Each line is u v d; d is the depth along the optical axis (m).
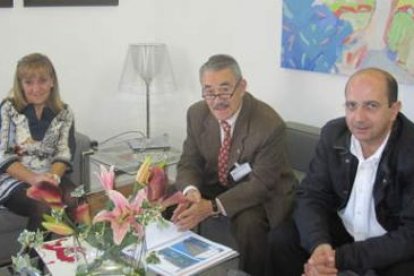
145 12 3.97
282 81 3.24
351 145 2.17
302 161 2.91
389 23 2.63
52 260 1.95
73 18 3.63
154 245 2.01
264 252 2.43
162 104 4.09
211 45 3.66
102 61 3.83
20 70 2.82
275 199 2.55
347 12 2.79
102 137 3.95
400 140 2.07
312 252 2.11
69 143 2.97
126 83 3.82
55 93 2.93
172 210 2.25
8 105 2.86
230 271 1.90
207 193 2.71
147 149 3.44
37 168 2.88
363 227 2.20
